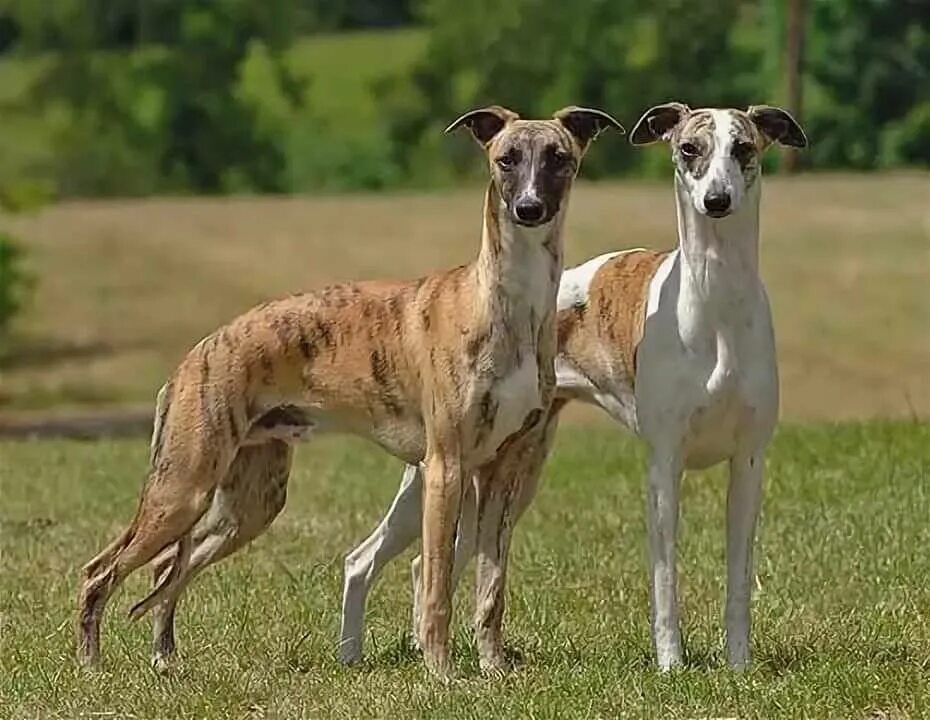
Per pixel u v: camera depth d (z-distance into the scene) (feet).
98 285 123.75
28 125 205.36
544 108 190.39
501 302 34.06
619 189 144.87
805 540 46.98
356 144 199.21
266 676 35.70
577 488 56.18
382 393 35.42
